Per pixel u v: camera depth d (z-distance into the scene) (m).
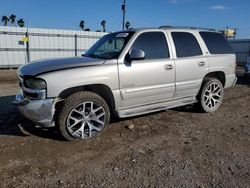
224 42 6.03
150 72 4.54
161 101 4.95
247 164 3.38
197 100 5.65
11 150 3.69
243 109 6.16
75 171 3.16
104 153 3.66
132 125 4.74
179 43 5.09
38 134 4.28
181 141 4.12
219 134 4.45
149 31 4.71
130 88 4.37
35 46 20.12
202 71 5.39
